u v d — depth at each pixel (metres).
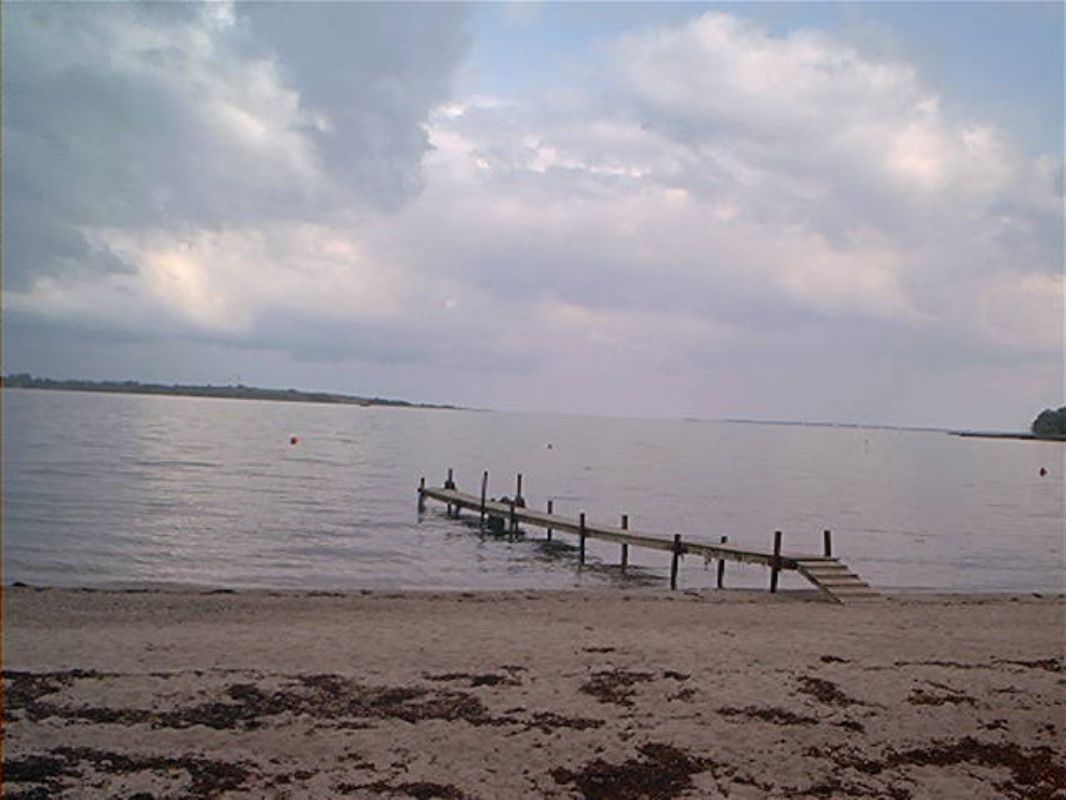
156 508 38.25
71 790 7.86
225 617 16.03
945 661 13.30
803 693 11.17
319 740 9.26
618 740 9.49
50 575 23.30
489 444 116.00
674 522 42.91
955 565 32.09
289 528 34.50
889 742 9.71
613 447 125.94
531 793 8.21
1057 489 76.00
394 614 16.70
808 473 87.12
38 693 10.35
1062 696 11.41
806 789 8.52
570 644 13.67
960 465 117.25
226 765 8.57
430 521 38.69
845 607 19.12
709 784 8.54
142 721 9.61
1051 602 21.45
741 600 20.27
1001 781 8.82
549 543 34.09
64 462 58.25
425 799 8.02
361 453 86.31
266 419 170.50
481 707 10.41
